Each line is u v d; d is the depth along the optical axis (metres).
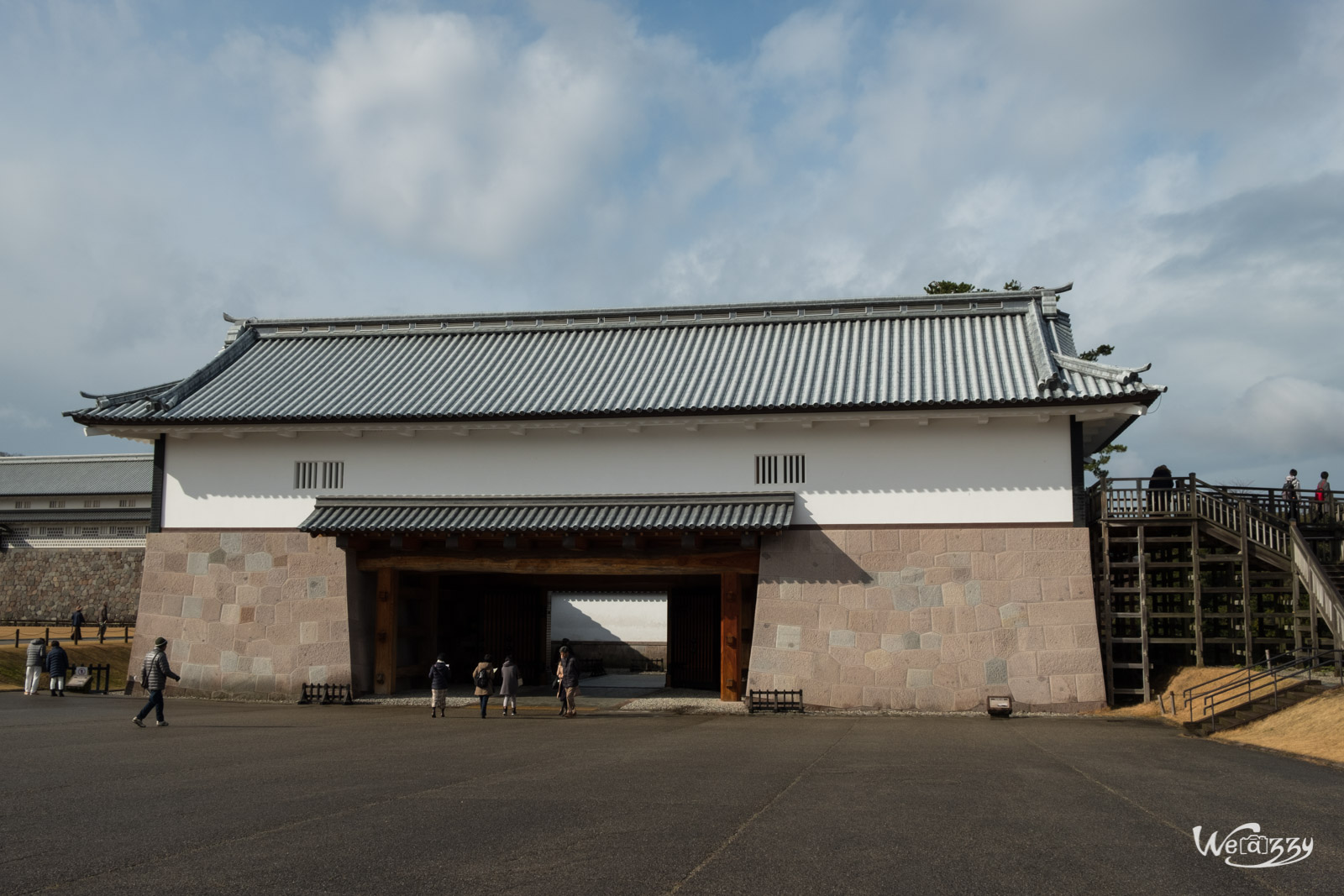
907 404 23.91
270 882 8.16
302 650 27.05
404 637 29.61
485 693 23.67
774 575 25.11
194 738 18.11
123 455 54.81
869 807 11.68
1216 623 26.72
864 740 18.86
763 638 24.94
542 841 9.70
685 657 33.16
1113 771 14.79
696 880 8.36
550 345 30.11
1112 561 26.52
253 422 26.81
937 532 24.59
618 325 30.56
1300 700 20.00
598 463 26.44
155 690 20.03
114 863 8.71
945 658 24.12
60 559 49.47
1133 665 24.36
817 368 26.84
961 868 8.90
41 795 11.98
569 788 12.87
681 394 26.22
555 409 25.81
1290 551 23.45
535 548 26.92
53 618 48.72
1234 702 21.66
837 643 24.62
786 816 11.06
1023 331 27.44
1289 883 8.73
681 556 26.20
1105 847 9.80
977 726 21.39
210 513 28.00
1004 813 11.40
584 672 41.94
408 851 9.20
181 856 8.99
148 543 28.30
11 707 24.12
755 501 25.25
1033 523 24.23
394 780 13.41
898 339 27.94
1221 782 13.87
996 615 24.06
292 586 27.31
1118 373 23.44
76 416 26.94
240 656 27.31
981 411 24.00
